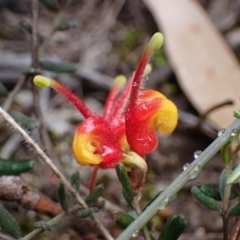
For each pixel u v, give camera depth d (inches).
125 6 11.5
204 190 5.6
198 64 9.6
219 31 10.8
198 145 9.1
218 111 8.8
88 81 9.5
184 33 10.1
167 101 5.1
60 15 8.2
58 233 7.5
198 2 10.7
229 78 9.5
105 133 5.0
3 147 8.6
